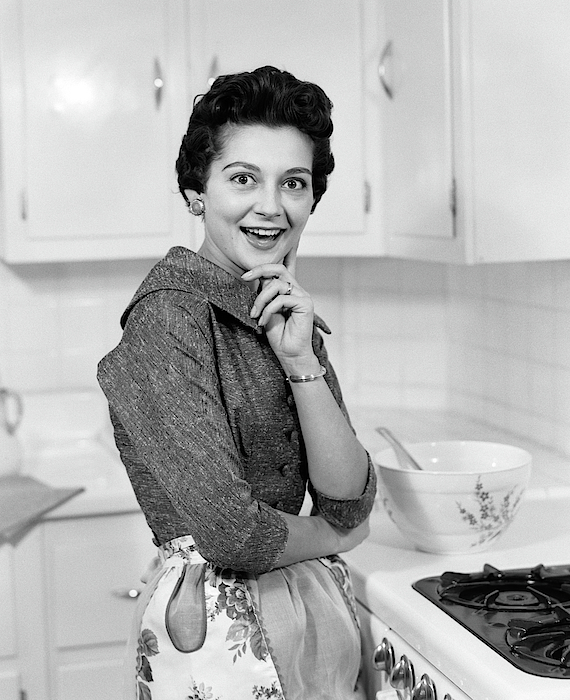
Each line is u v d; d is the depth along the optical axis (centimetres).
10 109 257
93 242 264
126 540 236
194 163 139
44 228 261
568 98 214
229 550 129
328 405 139
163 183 265
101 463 266
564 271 237
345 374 318
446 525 165
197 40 262
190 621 135
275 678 134
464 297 292
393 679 146
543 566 157
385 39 256
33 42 256
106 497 233
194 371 130
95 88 260
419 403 311
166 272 138
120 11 259
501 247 215
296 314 136
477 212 214
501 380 272
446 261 225
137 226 265
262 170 134
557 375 243
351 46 262
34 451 285
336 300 319
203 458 127
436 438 264
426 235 235
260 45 262
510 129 214
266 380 140
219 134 135
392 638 151
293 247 145
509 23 212
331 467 141
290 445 142
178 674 136
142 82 262
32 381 302
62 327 302
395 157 253
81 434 297
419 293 307
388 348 312
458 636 134
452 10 217
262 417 139
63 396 296
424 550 171
